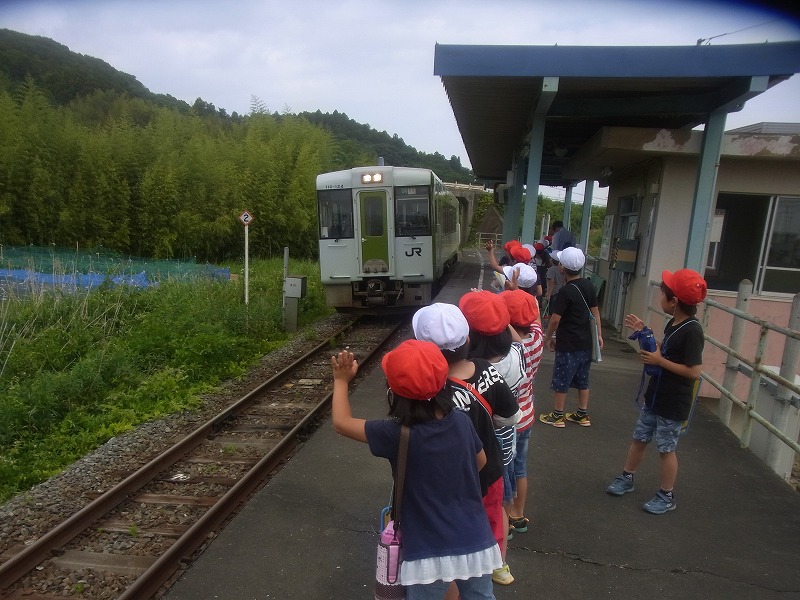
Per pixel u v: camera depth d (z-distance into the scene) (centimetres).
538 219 4556
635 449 417
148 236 2148
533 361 357
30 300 1018
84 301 1020
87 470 528
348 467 481
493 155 1717
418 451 211
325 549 364
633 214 1084
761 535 379
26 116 1989
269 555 357
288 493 436
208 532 421
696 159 897
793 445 429
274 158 2659
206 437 613
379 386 711
